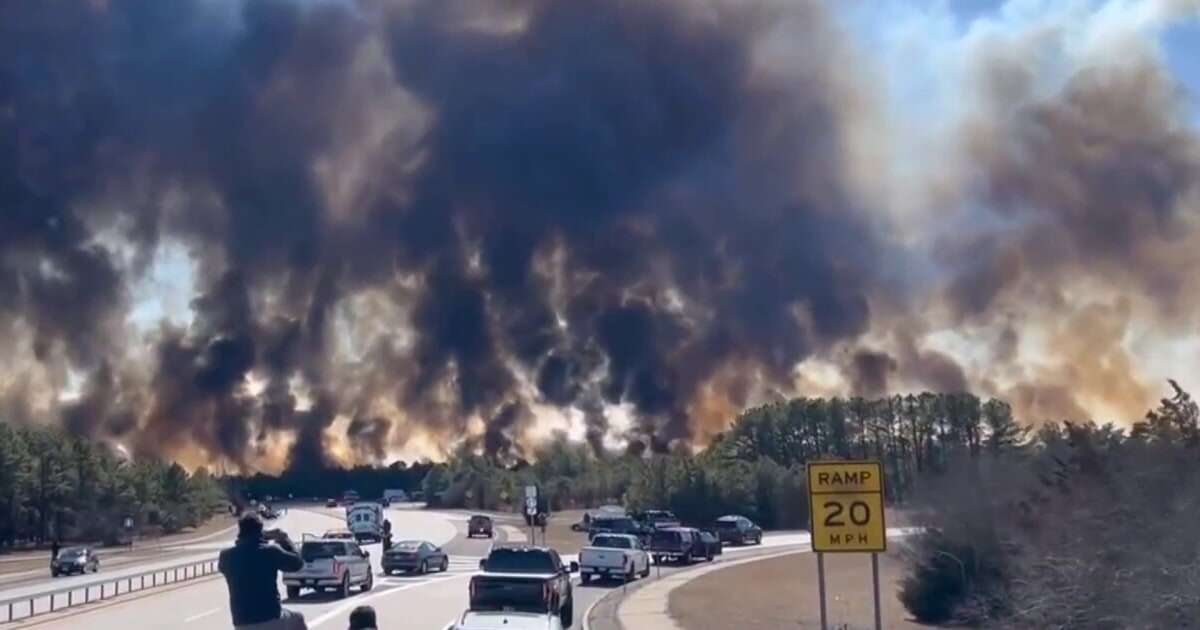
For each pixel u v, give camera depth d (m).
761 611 32.97
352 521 84.56
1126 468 26.84
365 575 41.03
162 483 124.88
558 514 118.56
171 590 42.44
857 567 50.41
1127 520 24.92
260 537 10.86
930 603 31.52
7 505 101.75
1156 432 28.08
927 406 86.88
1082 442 30.55
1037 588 26.06
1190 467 25.67
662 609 33.56
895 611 33.09
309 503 169.12
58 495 106.62
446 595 39.16
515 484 140.12
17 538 103.12
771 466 97.75
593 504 126.88
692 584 43.12
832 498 17.27
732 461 103.31
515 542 76.75
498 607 20.58
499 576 20.83
